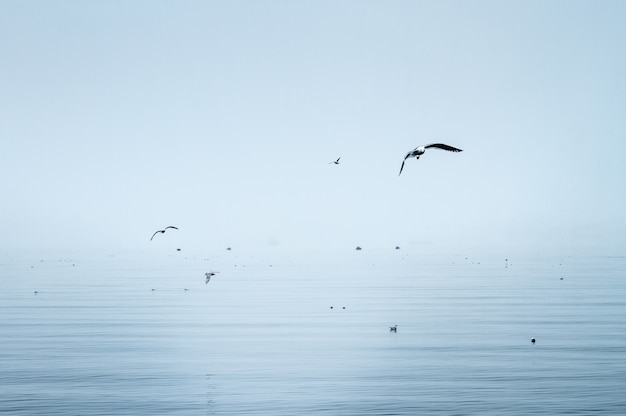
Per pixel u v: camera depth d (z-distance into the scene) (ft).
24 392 245.45
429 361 290.97
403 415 219.61
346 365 285.43
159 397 240.73
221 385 254.88
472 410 222.89
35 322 410.31
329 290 642.63
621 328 368.07
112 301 536.01
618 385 246.27
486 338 342.64
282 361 294.66
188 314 451.53
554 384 249.34
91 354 307.99
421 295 577.43
